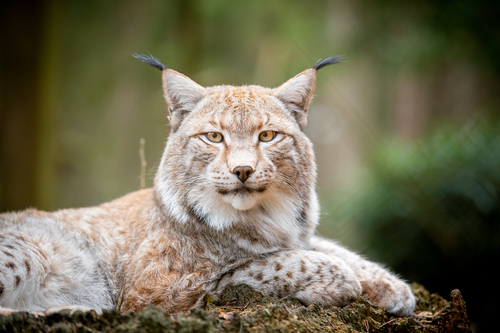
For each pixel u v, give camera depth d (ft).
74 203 59.98
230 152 18.17
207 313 15.01
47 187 43.14
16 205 40.91
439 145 39.81
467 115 50.19
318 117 59.88
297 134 19.83
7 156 40.83
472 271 36.88
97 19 70.13
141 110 70.59
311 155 20.44
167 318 13.24
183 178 18.84
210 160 18.51
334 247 21.85
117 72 72.54
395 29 59.62
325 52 62.18
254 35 68.49
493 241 36.55
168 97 20.33
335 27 64.75
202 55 63.10
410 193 37.99
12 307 17.44
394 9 57.82
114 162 68.18
